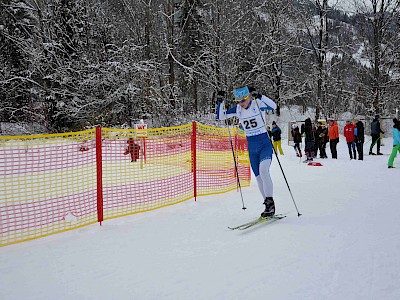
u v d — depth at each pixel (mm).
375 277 2799
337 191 6555
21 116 23969
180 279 2918
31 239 4070
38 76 23531
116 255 3547
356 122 13594
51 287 2844
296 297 2520
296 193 6469
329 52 26938
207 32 24031
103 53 23141
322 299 2477
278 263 3170
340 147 18844
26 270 3211
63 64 22859
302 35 27156
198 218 4961
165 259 3396
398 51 23391
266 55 25953
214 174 6906
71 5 23219
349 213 4887
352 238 3773
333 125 13312
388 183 7281
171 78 22984
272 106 4973
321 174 8961
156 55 24766
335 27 26688
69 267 3260
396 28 24359
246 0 25344
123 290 2750
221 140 7293
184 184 6258
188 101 24328
